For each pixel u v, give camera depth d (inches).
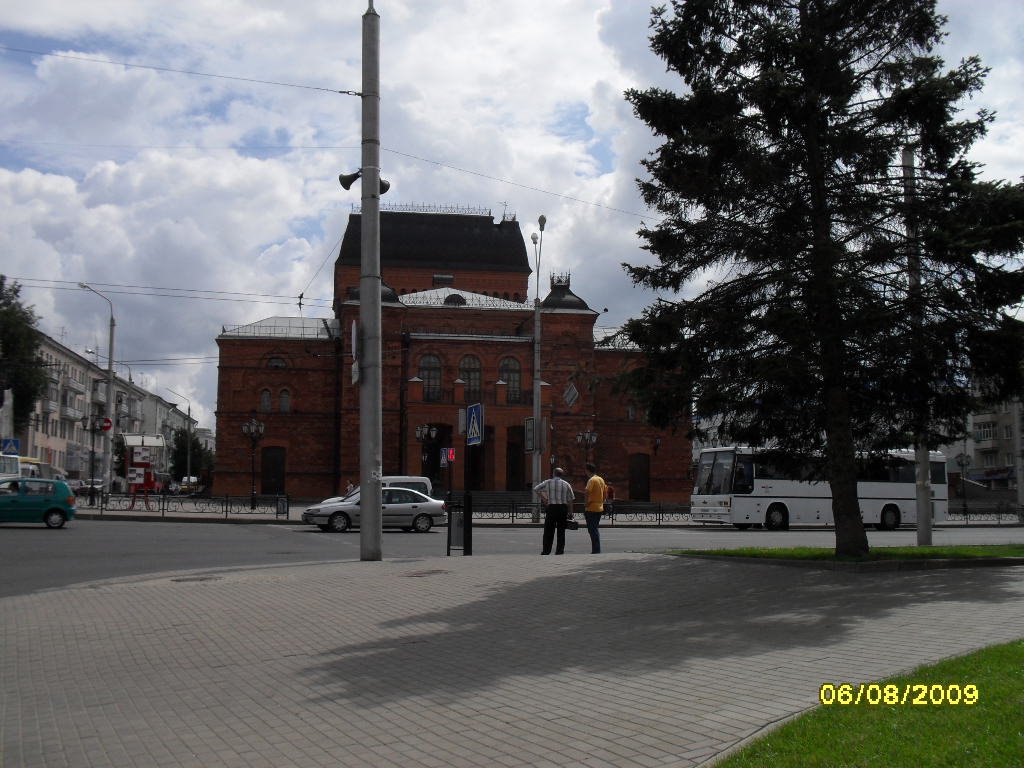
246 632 425.7
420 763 231.6
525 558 700.0
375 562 695.1
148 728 275.4
